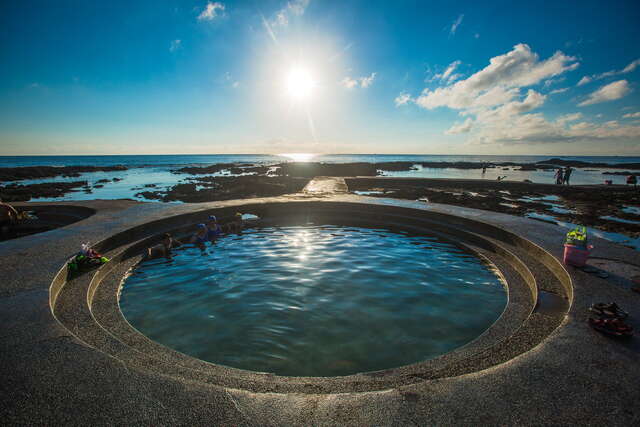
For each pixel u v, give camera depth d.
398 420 2.40
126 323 4.60
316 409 2.53
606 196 20.09
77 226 8.72
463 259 7.76
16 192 25.14
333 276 6.61
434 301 5.47
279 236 10.02
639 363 3.07
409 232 10.51
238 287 6.05
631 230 11.77
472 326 4.66
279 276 6.60
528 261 6.64
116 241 7.88
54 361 3.08
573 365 3.04
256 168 59.31
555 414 2.44
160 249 8.16
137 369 3.00
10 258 6.14
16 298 4.46
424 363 3.60
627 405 2.53
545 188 24.17
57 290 5.20
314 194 16.70
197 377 3.13
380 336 4.38
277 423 2.37
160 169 66.31
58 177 45.75
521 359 3.16
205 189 28.06
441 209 11.59
